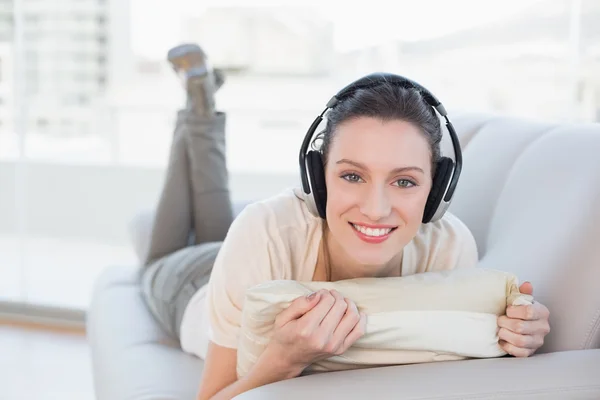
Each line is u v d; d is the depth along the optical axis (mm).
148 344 1617
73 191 3381
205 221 2035
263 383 1006
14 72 3104
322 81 3111
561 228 1214
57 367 2590
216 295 1120
